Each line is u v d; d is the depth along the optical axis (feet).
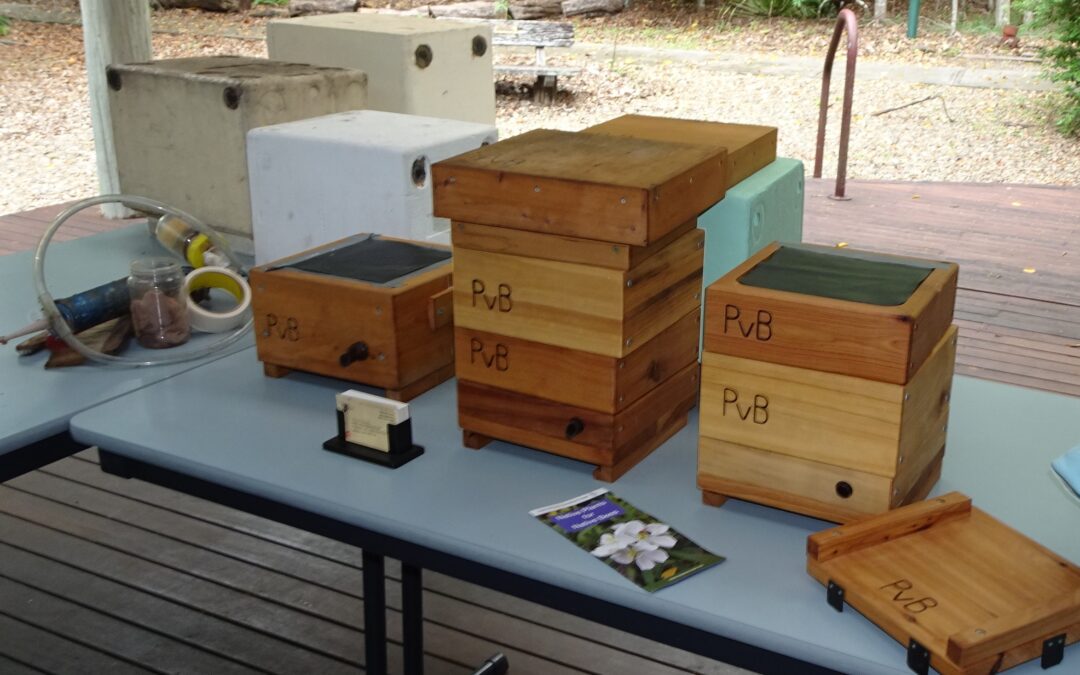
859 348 4.16
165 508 10.39
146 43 17.72
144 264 6.47
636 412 4.94
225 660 8.25
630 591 4.06
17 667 8.16
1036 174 22.41
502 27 31.04
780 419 4.41
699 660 8.20
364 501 4.72
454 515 4.60
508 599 8.98
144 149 8.52
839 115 26.81
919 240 17.16
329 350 5.77
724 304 4.39
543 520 4.54
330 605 8.93
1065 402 5.71
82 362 6.24
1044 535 4.43
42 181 21.45
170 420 5.54
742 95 28.68
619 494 4.77
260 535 9.95
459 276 4.91
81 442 5.52
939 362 4.54
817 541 4.04
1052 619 3.66
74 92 28.37
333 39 9.56
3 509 10.31
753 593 4.05
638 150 5.08
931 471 4.74
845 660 3.70
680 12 37.01
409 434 5.12
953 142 24.68
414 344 5.70
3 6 36.06
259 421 5.53
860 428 4.26
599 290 4.60
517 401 4.97
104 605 8.91
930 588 3.85
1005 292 15.05
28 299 7.30
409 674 6.99
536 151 5.06
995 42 32.50
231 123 7.88
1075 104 26.11
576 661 8.19
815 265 4.78
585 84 29.94
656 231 4.50
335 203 7.22
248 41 33.47
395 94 9.41
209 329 6.66
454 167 4.72
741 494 4.59
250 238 8.18
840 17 18.97
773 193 5.79
